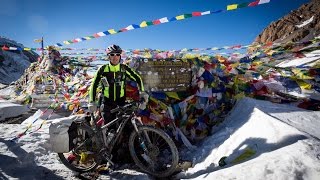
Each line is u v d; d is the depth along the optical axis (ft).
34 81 37.58
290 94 20.34
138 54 21.13
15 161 15.08
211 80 19.61
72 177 13.80
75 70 35.17
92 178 13.78
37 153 16.37
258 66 22.34
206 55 22.16
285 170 10.05
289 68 22.20
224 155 13.62
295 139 12.06
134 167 15.34
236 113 17.70
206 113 19.19
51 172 14.15
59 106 22.43
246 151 12.77
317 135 12.94
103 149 14.60
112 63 15.20
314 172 9.61
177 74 19.15
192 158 15.58
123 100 15.65
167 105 18.47
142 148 14.96
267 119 14.20
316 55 25.48
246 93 19.98
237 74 20.81
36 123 24.67
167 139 13.55
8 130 21.56
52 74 35.99
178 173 13.78
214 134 16.88
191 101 18.85
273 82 21.09
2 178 13.15
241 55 23.26
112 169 14.89
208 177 11.55
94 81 15.10
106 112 15.33
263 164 10.78
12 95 47.50
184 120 18.57
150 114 17.87
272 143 12.46
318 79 20.92
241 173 10.80
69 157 15.25
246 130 14.46
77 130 14.92
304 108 18.76
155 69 18.66
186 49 22.33
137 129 14.19
